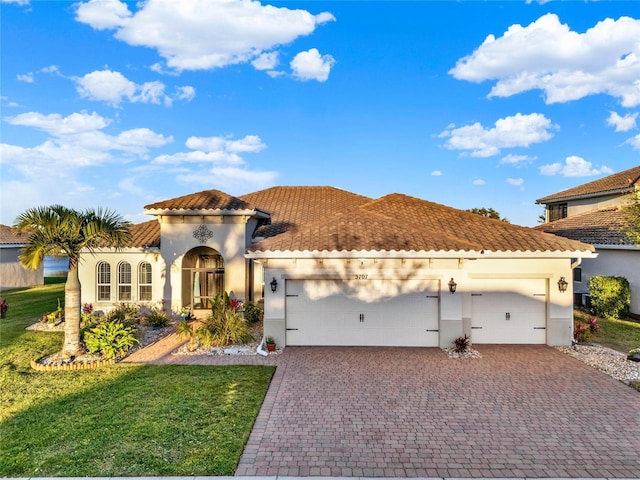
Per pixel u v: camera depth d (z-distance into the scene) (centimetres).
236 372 1298
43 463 775
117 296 2294
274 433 913
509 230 1833
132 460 787
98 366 1370
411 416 998
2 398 1088
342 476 750
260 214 2270
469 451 841
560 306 1631
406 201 2252
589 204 3291
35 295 3048
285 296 1633
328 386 1195
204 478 732
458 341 1530
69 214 1445
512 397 1114
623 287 2139
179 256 2189
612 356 1476
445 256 1555
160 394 1114
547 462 802
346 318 1631
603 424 960
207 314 2286
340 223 1842
